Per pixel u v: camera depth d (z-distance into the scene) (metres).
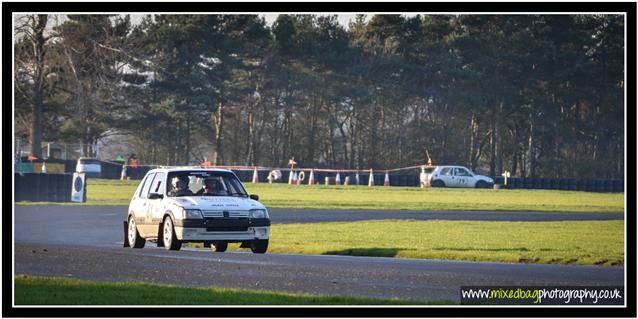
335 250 56.66
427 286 38.97
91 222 81.25
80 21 189.25
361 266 46.97
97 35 197.25
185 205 53.44
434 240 63.62
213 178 56.88
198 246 61.72
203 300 33.31
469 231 72.12
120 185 161.12
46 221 81.50
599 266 48.72
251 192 147.00
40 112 188.38
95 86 198.38
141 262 47.62
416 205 115.25
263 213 54.62
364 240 63.53
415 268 46.19
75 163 181.50
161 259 49.44
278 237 66.00
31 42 183.88
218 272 43.38
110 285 36.91
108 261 47.88
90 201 114.50
